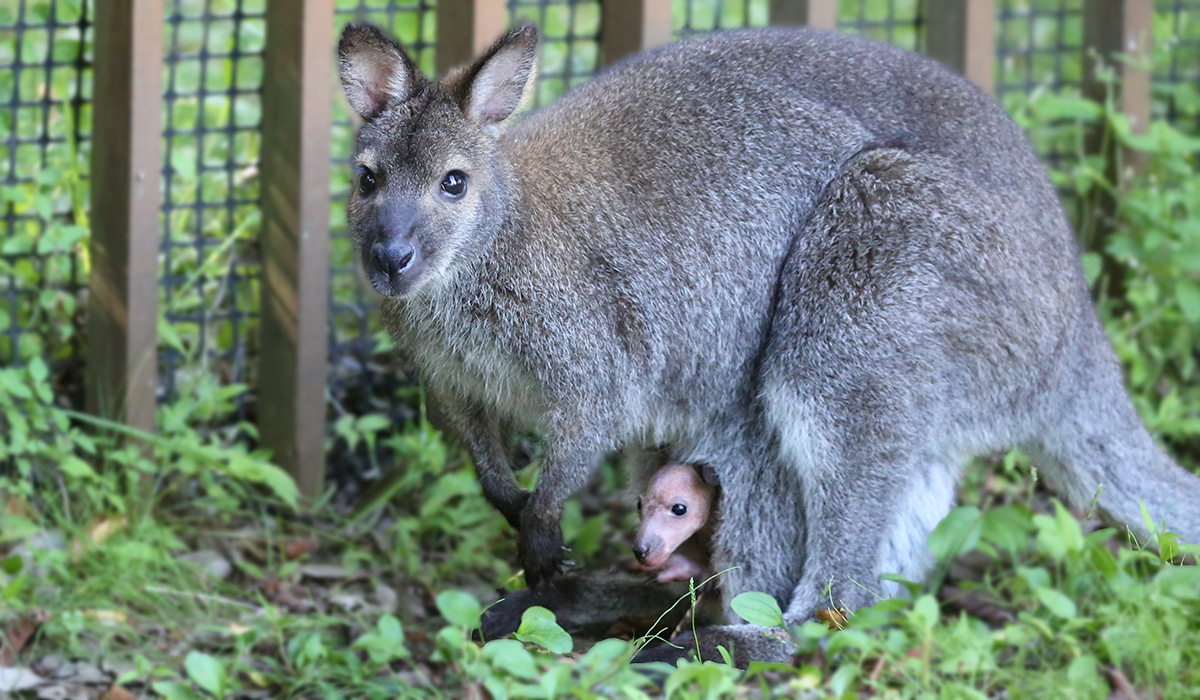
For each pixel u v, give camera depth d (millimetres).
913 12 12258
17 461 9031
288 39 9398
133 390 9461
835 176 7980
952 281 7711
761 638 7758
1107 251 10648
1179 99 11359
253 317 10188
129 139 9211
